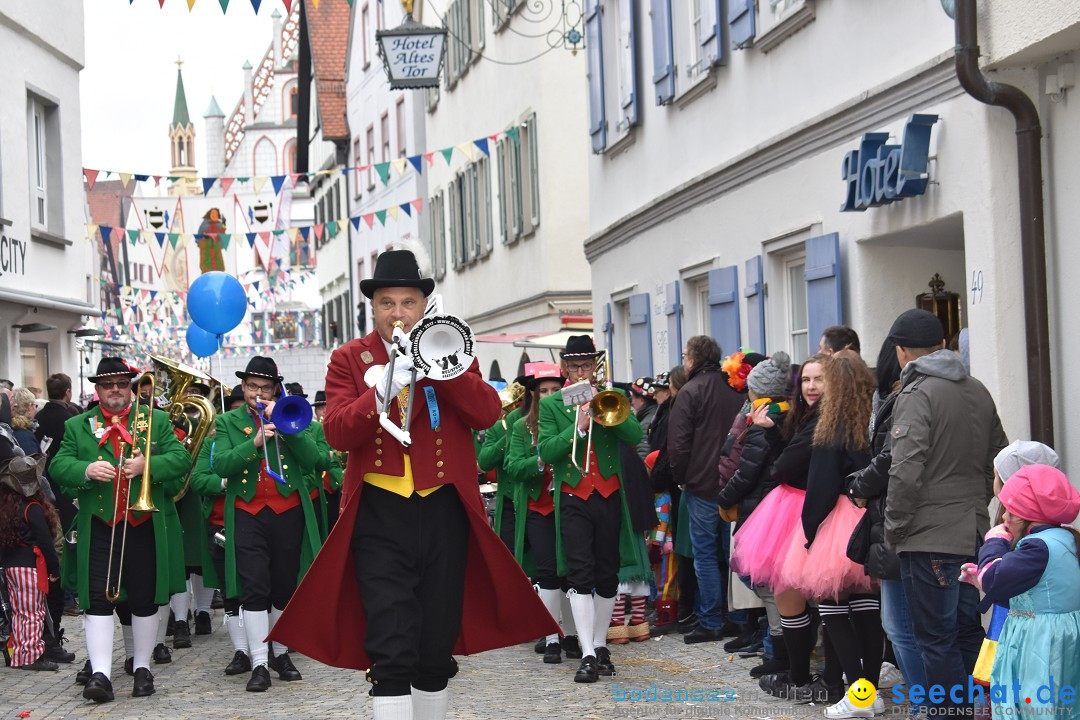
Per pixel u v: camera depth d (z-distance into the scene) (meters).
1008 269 8.89
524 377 10.14
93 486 8.90
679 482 10.13
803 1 11.70
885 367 7.32
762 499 8.31
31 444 12.32
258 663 9.17
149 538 9.09
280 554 9.55
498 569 5.79
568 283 23.66
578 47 23.47
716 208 14.22
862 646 7.32
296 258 50.34
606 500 9.18
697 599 10.86
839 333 8.58
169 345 41.47
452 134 31.97
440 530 5.68
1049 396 8.65
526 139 24.94
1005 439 6.79
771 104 12.73
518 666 9.78
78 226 21.58
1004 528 5.96
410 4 19.22
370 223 27.08
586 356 9.43
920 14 9.83
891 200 9.95
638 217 16.94
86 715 8.34
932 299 10.99
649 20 16.39
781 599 7.83
